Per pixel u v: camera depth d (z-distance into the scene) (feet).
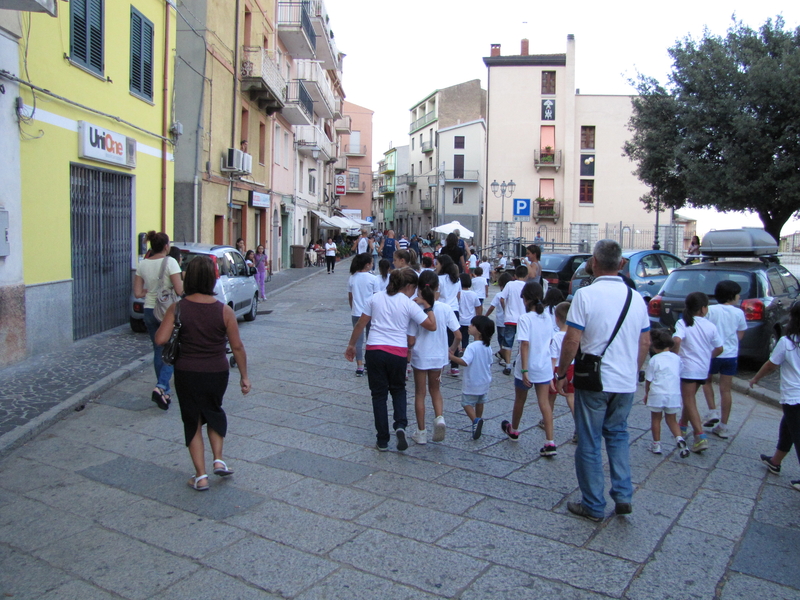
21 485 16.02
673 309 33.32
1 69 26.37
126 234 39.37
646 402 19.36
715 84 56.44
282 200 95.55
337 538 13.41
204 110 56.95
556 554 12.91
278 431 20.71
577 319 14.28
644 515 14.92
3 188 26.71
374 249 81.56
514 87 147.54
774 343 31.94
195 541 13.19
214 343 15.69
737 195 53.62
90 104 34.09
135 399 24.08
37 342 29.53
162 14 43.37
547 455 18.63
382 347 18.52
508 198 148.25
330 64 126.82
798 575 12.28
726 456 19.36
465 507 15.08
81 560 12.37
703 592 11.61
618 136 146.10
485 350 19.95
